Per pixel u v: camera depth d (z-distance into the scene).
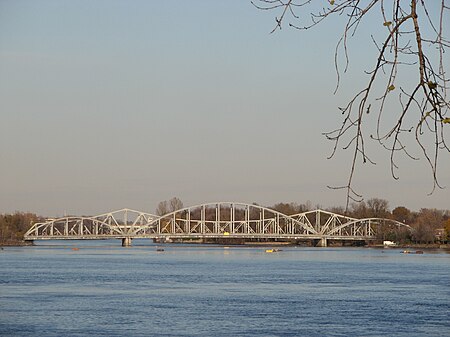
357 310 81.25
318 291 103.81
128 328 68.44
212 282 120.81
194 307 84.19
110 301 90.25
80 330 67.19
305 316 76.31
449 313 78.44
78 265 173.62
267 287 110.81
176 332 66.31
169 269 158.12
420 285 113.56
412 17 9.65
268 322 72.38
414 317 75.50
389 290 104.81
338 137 9.99
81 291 103.38
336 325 70.31
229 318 74.94
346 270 153.25
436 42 9.60
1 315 76.50
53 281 121.12
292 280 124.88
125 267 165.38
